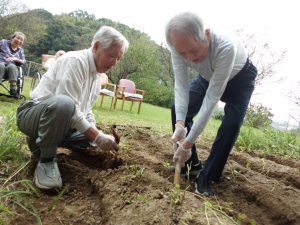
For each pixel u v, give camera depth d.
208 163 2.98
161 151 4.16
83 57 2.69
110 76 20.98
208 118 2.63
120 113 9.50
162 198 2.29
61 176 2.86
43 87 2.68
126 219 2.13
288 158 5.09
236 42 2.65
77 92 2.68
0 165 2.87
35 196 2.54
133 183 2.57
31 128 2.69
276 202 2.95
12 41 7.64
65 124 2.55
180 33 2.33
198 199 2.47
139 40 23.06
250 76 2.95
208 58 2.59
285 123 10.61
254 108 10.08
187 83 3.00
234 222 2.20
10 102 7.25
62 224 2.23
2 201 2.33
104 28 2.67
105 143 2.70
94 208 2.45
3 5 24.09
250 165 4.13
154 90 21.88
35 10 26.47
